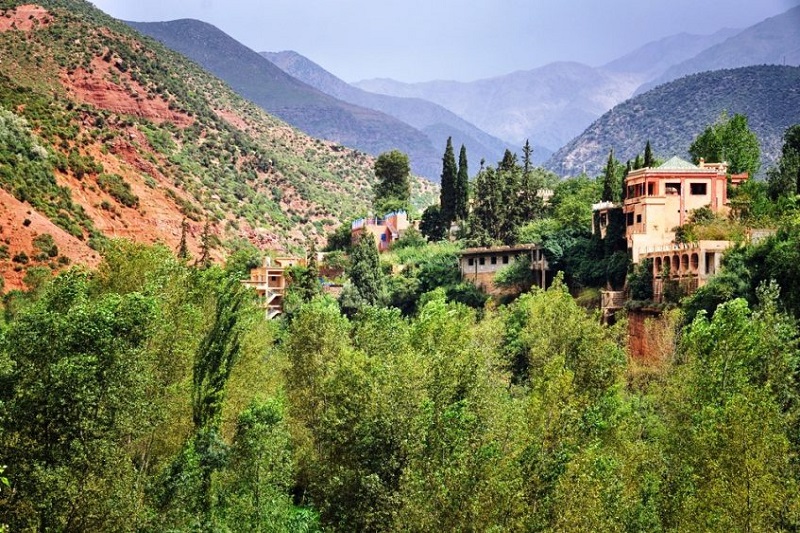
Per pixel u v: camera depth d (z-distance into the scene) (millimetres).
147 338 40625
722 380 48969
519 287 103062
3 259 90688
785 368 50281
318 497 49219
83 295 44594
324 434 51469
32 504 34688
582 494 36312
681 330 69562
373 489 42844
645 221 90000
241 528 42531
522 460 37281
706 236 82562
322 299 108562
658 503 40281
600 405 49062
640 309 83625
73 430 36031
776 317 55969
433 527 37188
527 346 71062
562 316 66438
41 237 96250
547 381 44469
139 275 55812
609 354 61594
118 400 37406
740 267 72312
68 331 37438
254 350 58219
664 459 44688
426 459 39875
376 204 164500
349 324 72938
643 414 56875
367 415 47062
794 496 36500
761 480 36781
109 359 37469
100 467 36219
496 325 78188
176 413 48000
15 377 36594
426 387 47219
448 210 132000
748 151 113438
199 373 51875
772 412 40312
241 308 56812
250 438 44688
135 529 37469
